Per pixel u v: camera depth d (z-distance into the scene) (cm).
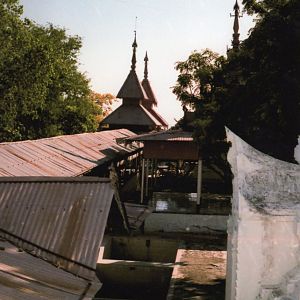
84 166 1612
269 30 1143
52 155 1588
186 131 2247
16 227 705
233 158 662
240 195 632
